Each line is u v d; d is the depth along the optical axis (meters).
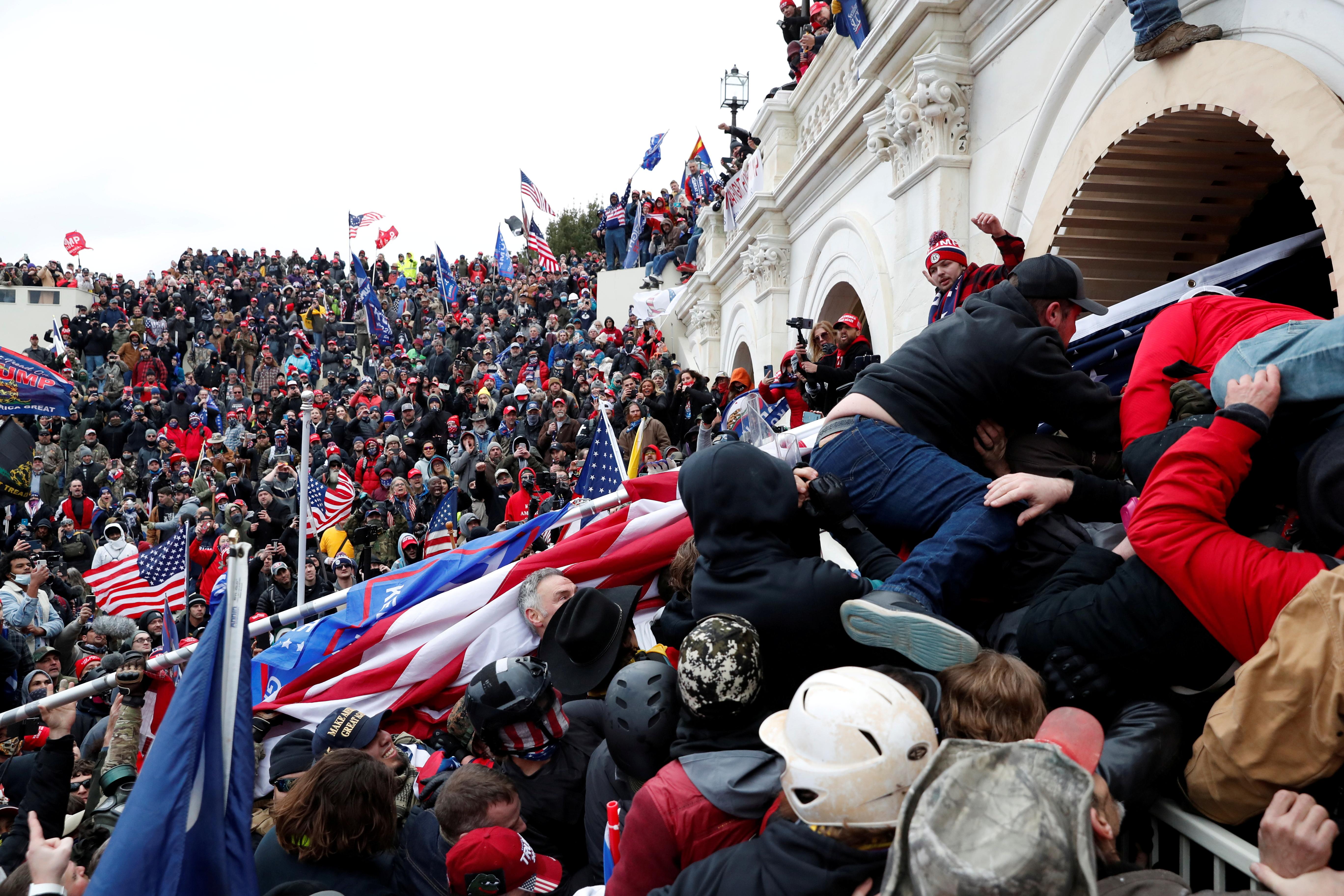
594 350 19.94
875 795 1.61
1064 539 2.53
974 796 1.36
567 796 2.88
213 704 2.05
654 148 24.03
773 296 11.70
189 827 1.95
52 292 33.75
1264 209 5.08
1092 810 1.68
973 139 6.37
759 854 1.75
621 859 2.10
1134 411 2.56
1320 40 3.54
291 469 12.71
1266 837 1.63
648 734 2.29
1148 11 4.31
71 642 8.73
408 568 4.71
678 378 12.98
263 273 33.38
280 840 2.40
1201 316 2.67
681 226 22.77
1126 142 4.66
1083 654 2.08
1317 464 1.98
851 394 2.89
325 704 4.17
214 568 9.41
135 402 19.97
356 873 2.36
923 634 2.06
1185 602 1.94
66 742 3.41
